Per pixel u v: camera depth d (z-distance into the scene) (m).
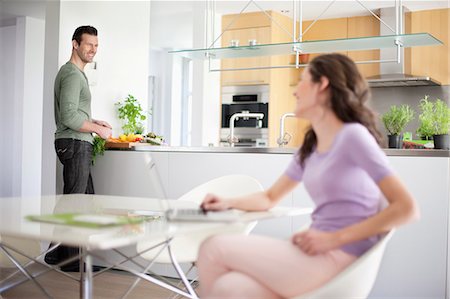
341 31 7.29
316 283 1.64
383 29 6.96
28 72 7.49
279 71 7.22
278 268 1.64
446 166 3.40
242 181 2.79
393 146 4.52
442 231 3.40
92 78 5.30
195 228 1.62
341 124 1.76
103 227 1.63
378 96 7.37
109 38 5.54
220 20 7.25
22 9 7.11
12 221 1.81
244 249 1.68
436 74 6.86
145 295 3.62
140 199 2.64
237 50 4.59
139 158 4.28
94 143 4.37
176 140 10.53
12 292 3.67
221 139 7.37
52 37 5.03
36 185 7.68
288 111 7.52
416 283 3.45
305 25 7.54
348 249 1.69
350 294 1.64
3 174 7.73
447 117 4.33
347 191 1.70
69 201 2.49
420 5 6.77
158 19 8.00
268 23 6.93
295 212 2.06
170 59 10.36
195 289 3.79
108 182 4.40
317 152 1.81
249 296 1.61
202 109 7.00
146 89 6.07
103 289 3.74
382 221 1.58
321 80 1.76
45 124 5.07
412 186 3.45
